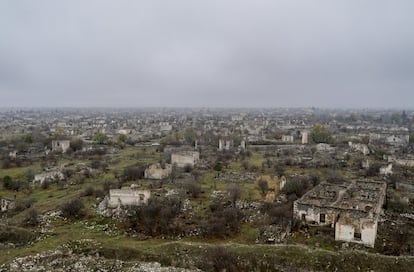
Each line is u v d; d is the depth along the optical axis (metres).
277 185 96.94
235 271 55.50
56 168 130.50
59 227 73.94
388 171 123.38
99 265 55.62
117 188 92.88
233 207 79.38
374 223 59.75
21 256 58.94
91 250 60.47
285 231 67.00
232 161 152.50
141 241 66.50
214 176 118.38
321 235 64.50
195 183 96.56
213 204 81.75
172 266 56.44
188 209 80.19
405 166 137.88
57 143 185.25
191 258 57.97
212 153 173.75
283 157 159.12
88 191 95.69
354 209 67.50
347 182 99.06
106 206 83.12
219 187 101.75
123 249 60.50
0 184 112.62
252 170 129.50
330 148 192.62
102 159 159.50
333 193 80.44
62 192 103.25
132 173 113.69
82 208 82.56
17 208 89.12
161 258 58.34
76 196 93.75
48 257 57.97
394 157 152.12
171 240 66.94
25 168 138.88
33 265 55.66
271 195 88.75
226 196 90.50
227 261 56.69
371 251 58.53
